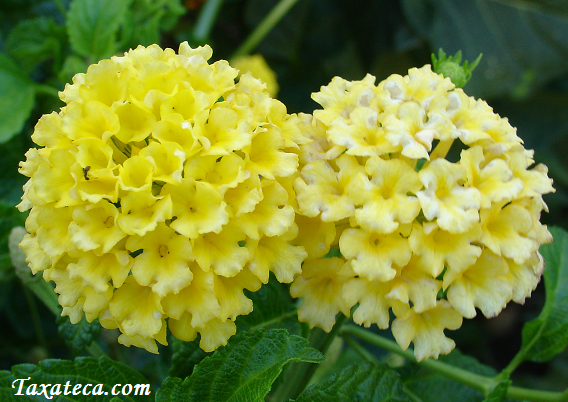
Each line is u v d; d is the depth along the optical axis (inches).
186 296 3.7
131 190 3.5
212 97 3.9
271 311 4.8
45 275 3.9
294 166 3.9
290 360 3.8
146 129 3.7
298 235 4.1
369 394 4.2
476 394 5.0
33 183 3.7
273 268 3.9
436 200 3.7
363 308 3.9
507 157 4.0
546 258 5.2
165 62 4.0
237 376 3.9
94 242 3.6
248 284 3.9
